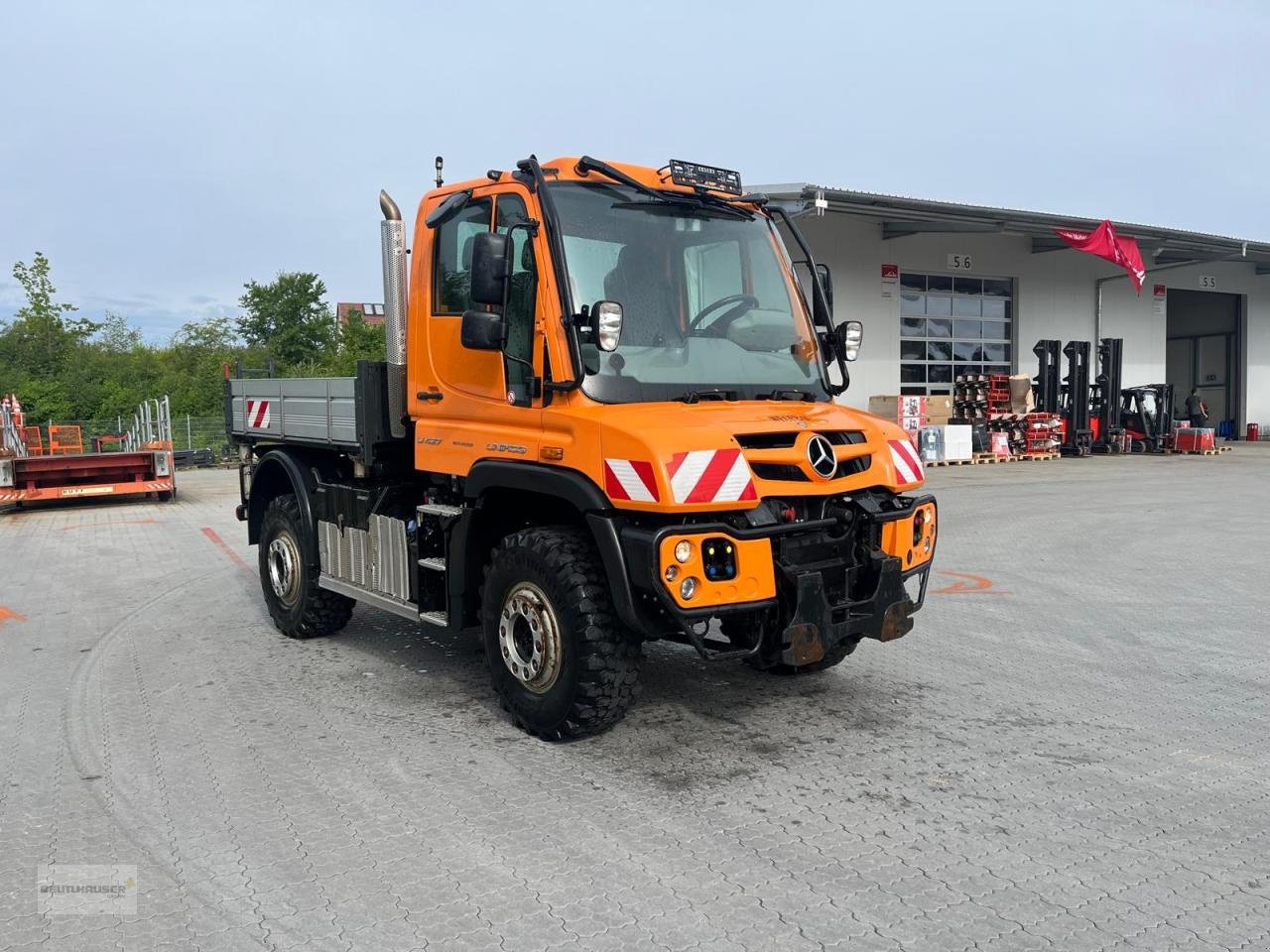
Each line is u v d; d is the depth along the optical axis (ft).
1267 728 16.96
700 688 19.12
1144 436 94.12
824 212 74.43
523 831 12.96
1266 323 119.24
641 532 14.15
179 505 55.47
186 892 11.48
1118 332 103.09
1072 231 84.74
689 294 17.07
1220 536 39.70
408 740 16.51
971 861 12.05
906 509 16.55
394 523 19.54
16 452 67.72
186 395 145.79
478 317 15.51
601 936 10.36
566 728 15.72
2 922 10.85
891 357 86.89
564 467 15.37
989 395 82.64
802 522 15.06
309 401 22.70
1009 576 31.12
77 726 17.40
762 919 10.68
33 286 152.66
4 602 28.48
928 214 76.69
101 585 31.04
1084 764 15.28
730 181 18.34
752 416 15.44
